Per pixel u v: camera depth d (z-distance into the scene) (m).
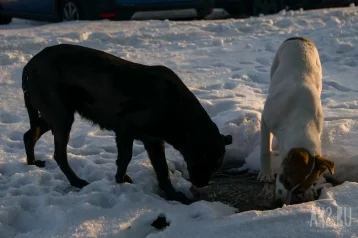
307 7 16.17
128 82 5.41
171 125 5.40
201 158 5.37
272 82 6.29
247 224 4.68
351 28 12.16
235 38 12.15
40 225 4.98
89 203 5.21
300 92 5.60
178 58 10.52
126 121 5.45
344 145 6.18
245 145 6.59
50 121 5.75
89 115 5.71
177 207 5.20
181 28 13.14
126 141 5.54
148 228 4.91
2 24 16.97
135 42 12.02
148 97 5.35
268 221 4.68
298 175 4.78
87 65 5.54
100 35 12.18
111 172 6.00
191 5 14.51
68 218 4.89
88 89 5.55
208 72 9.55
